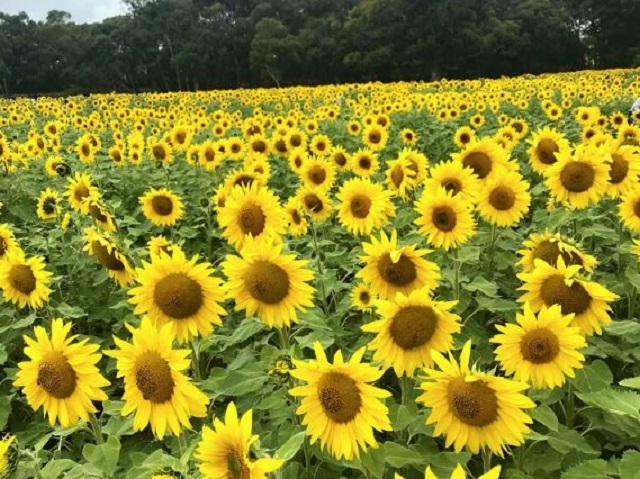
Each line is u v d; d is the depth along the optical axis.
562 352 3.29
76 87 102.12
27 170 13.25
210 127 20.69
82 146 13.59
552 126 17.88
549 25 94.44
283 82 95.62
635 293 5.45
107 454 3.50
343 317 5.96
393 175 7.75
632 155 6.06
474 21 92.69
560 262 3.67
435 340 3.37
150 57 104.19
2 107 38.31
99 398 3.26
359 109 22.34
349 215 6.27
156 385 2.93
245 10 114.94
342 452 2.83
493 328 5.61
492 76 95.19
